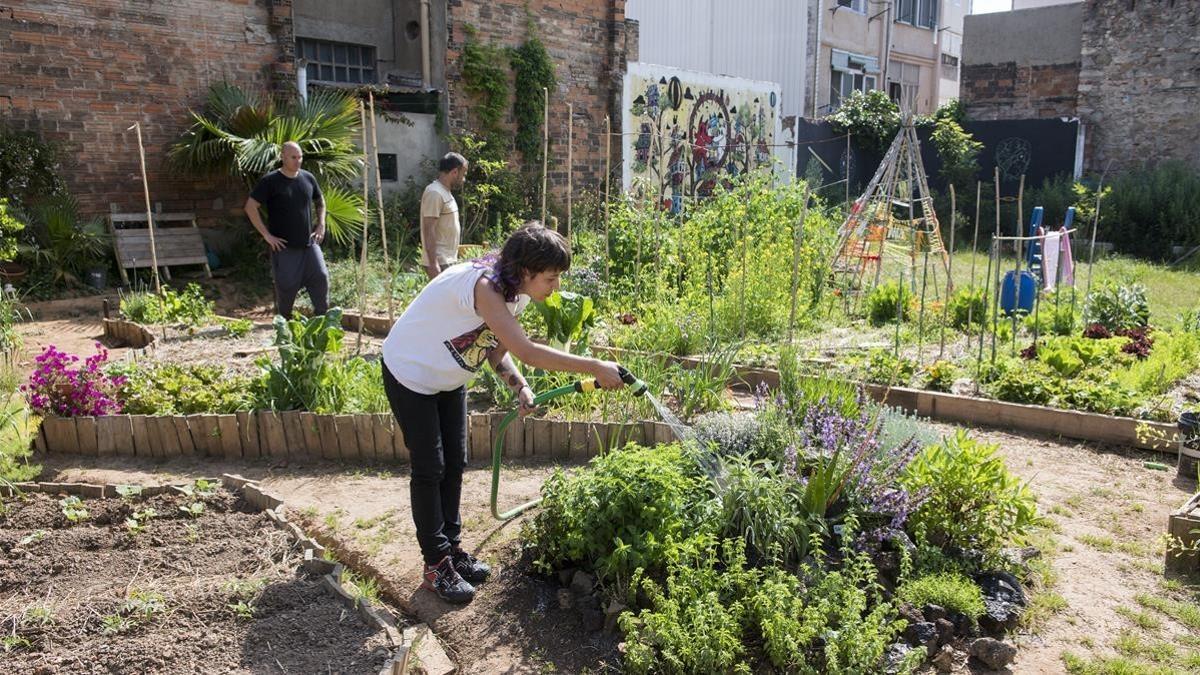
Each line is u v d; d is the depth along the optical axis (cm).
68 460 531
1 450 471
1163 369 714
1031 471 548
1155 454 579
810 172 2048
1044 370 717
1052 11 2056
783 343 775
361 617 355
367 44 1529
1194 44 1864
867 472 414
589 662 335
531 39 1505
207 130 1123
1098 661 339
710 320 804
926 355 831
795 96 2461
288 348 547
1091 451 588
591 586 369
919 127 2173
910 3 2892
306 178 805
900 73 2944
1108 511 484
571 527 378
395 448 529
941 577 369
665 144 1767
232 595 365
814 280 1067
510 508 450
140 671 316
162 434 538
